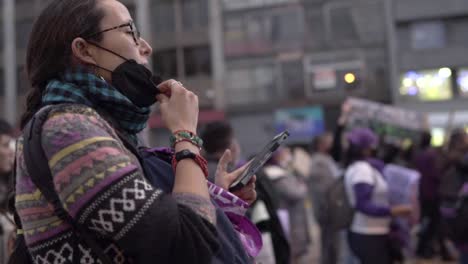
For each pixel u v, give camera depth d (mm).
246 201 1761
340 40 24375
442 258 8555
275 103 24766
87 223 1210
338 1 24438
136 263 1231
